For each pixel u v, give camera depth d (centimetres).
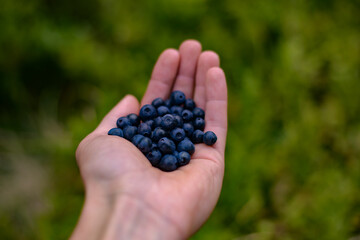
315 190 334
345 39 430
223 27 408
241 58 388
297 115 366
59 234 295
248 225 318
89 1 425
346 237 315
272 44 411
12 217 359
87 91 411
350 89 392
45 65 408
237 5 404
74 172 344
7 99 411
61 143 362
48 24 397
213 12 410
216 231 290
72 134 342
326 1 453
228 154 318
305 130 358
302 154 346
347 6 455
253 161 319
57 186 353
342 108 385
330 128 375
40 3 418
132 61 388
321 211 318
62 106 424
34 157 394
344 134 373
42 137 404
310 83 394
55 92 423
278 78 371
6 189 373
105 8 424
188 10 384
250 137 333
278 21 405
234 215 311
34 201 370
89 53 388
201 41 386
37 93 423
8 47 384
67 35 400
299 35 402
